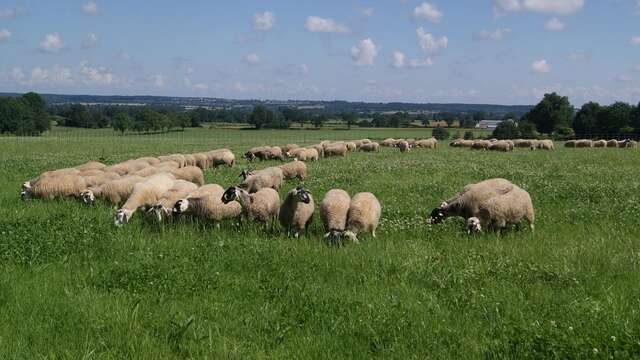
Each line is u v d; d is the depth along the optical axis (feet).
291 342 24.04
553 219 51.29
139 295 29.40
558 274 31.91
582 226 47.57
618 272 32.50
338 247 39.55
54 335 24.64
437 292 29.71
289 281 31.45
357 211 44.01
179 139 312.09
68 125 540.93
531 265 33.68
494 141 201.46
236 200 47.75
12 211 53.83
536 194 67.72
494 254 36.91
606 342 21.48
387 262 34.86
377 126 572.51
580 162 126.72
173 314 26.81
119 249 38.91
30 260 34.94
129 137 345.92
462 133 422.41
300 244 40.47
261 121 513.45
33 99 428.56
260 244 40.06
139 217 51.34
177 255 37.06
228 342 23.76
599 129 355.97
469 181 83.61
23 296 28.78
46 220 46.62
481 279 31.40
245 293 30.04
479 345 23.07
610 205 57.72
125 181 60.29
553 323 23.81
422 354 22.53
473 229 43.60
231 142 268.62
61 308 27.43
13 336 24.26
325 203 45.68
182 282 31.01
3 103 396.57
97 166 83.46
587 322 24.36
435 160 133.18
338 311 27.09
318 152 146.82
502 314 26.37
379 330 24.56
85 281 31.76
